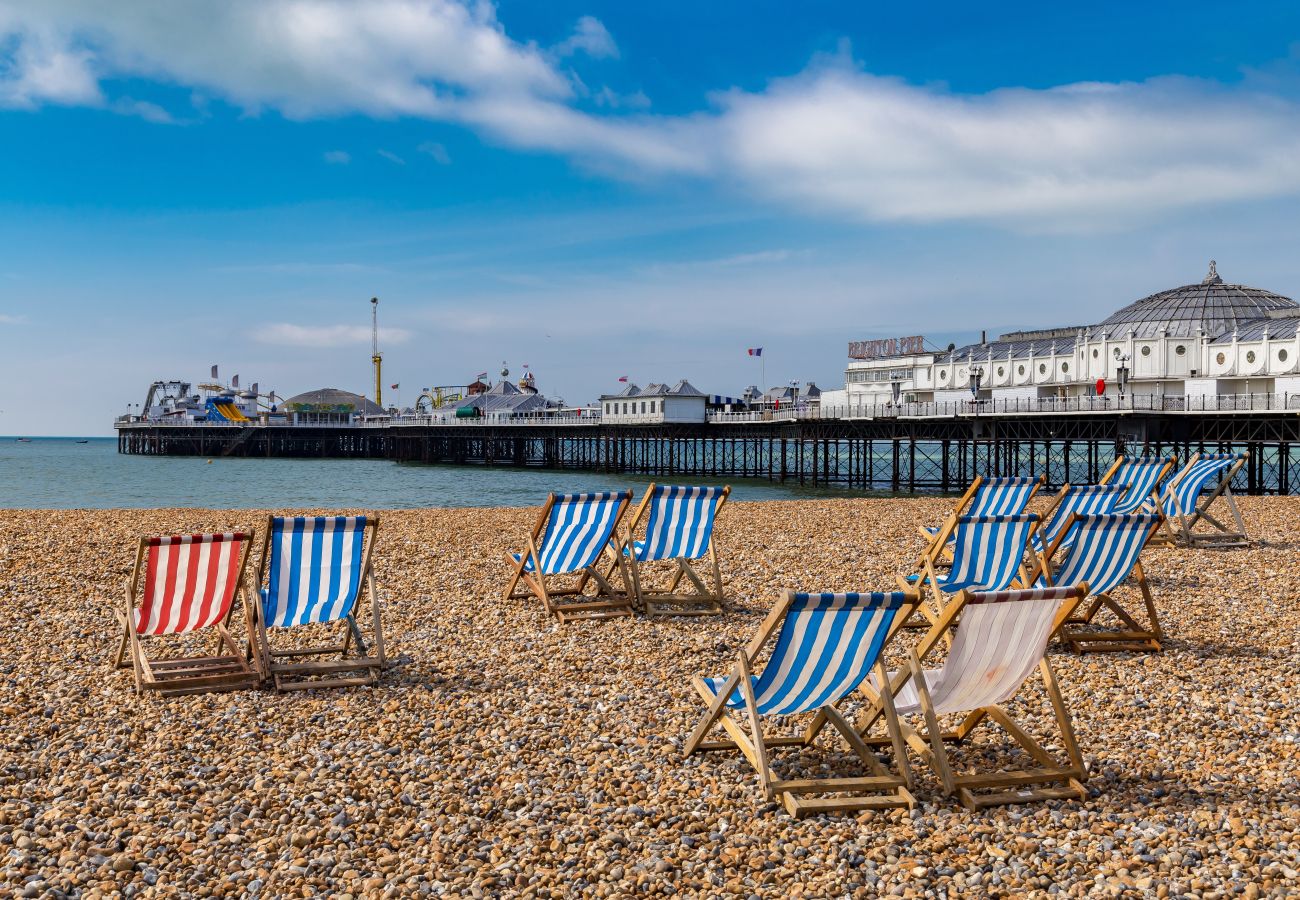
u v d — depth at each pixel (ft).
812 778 18.67
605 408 242.99
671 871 15.46
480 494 165.48
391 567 41.70
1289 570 41.16
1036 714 22.43
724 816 17.28
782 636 17.44
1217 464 49.42
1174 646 28.71
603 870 15.46
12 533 49.57
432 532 52.95
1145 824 16.74
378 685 25.02
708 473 231.50
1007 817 17.19
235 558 25.63
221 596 25.81
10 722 21.75
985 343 241.35
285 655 26.81
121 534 50.62
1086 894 14.67
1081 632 28.84
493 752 20.31
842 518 60.34
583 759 19.95
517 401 312.29
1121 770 19.12
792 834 16.62
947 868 15.43
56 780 18.66
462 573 40.37
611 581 38.73
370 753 20.22
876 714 19.38
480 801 17.93
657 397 225.97
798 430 200.75
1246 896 14.43
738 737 19.42
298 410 400.06
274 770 19.24
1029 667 18.21
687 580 39.09
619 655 27.84
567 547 33.53
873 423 188.24
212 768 19.34
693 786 18.54
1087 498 40.40
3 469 255.91
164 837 16.34
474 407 303.48
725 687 18.92
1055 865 15.49
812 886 14.99
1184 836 16.30
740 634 30.50
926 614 26.99
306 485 187.93
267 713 22.71
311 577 26.21
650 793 18.29
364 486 185.68
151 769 19.27
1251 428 151.12
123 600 34.50
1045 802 17.75
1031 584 30.04
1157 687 24.59
